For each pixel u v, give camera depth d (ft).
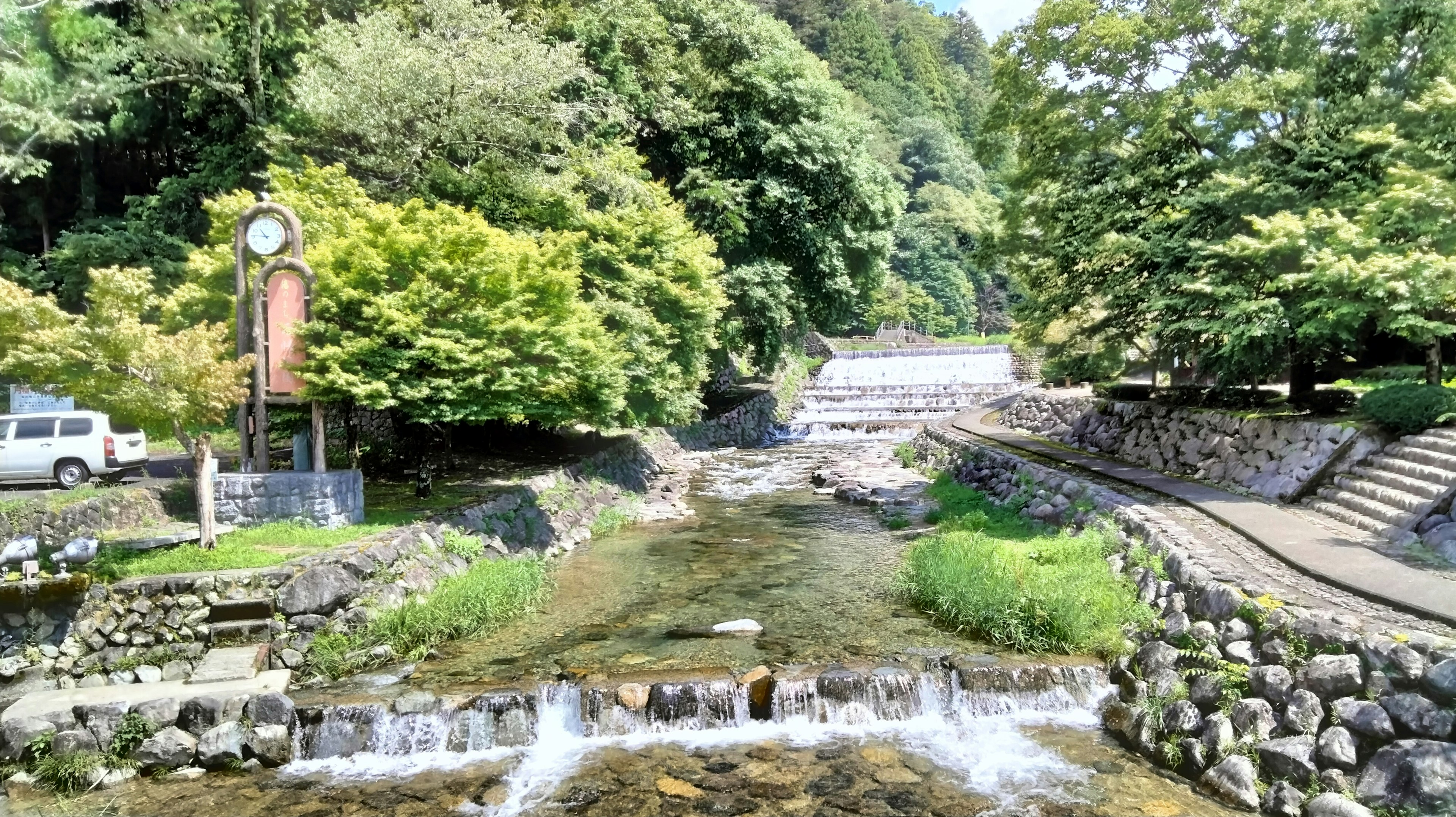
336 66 67.26
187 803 25.93
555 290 47.83
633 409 68.08
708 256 82.07
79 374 33.55
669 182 97.86
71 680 30.94
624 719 29.91
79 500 40.06
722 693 30.32
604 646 35.76
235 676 30.68
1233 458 52.54
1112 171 57.11
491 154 64.54
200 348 34.88
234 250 43.88
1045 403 94.79
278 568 34.58
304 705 29.45
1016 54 59.16
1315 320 43.27
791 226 100.22
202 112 83.46
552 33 84.02
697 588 45.16
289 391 42.65
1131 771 26.76
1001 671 31.50
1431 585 29.07
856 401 141.18
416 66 60.64
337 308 43.34
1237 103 47.03
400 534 40.68
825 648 34.94
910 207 258.57
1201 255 48.70
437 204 50.47
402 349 44.16
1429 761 21.63
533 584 42.88
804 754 28.09
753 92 96.78
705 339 75.25
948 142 271.69
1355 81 49.62
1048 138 58.44
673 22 96.78
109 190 90.99
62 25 70.18
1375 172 45.88
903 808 24.81
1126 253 56.44
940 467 83.61
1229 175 49.24
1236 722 26.14
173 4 76.95
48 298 34.50
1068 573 37.83
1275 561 34.22
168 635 32.48
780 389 141.49
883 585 45.27
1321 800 22.58
